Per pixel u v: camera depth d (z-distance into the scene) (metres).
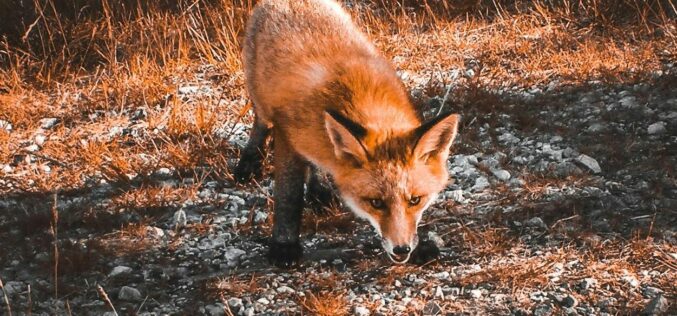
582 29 3.62
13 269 2.73
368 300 2.61
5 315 2.59
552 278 2.64
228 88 3.43
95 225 2.85
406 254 2.51
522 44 3.54
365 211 2.56
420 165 2.55
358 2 3.89
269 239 2.78
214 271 2.71
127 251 2.77
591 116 3.19
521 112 3.21
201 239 2.81
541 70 3.43
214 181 3.03
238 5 3.76
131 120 3.31
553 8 3.72
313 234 2.83
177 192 2.97
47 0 3.71
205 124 3.21
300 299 2.62
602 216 2.81
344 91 2.63
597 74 3.37
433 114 3.23
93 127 3.28
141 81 3.45
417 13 3.81
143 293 2.66
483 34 3.66
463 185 2.96
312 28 2.82
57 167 3.09
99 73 3.55
